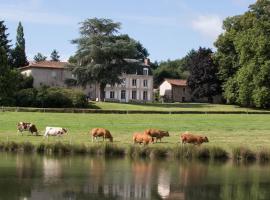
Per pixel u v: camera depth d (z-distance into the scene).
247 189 31.20
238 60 114.19
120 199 28.19
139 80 150.12
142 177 34.31
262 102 99.75
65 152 44.84
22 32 156.62
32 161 39.94
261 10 112.88
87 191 29.75
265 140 52.38
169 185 32.00
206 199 28.56
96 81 112.00
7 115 72.25
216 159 42.69
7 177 33.16
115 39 113.81
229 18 118.62
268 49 100.94
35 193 28.84
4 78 90.06
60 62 141.12
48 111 79.75
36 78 133.38
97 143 47.16
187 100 155.75
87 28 113.88
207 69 131.88
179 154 43.03
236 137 54.66
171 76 189.75
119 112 82.25
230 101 112.69
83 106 93.88
